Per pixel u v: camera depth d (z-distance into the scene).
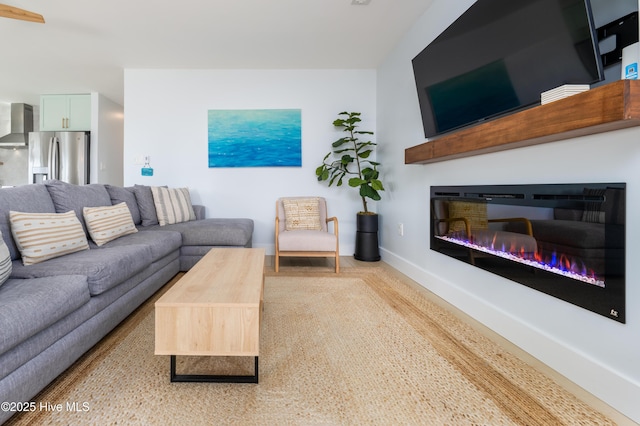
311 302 2.32
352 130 3.79
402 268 3.16
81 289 1.39
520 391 1.29
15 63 3.70
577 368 1.33
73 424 1.08
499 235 1.79
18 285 1.29
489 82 1.76
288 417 1.13
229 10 2.66
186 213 3.48
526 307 1.62
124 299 1.85
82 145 4.59
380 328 1.88
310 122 4.04
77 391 1.26
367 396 1.25
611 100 1.00
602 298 1.21
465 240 2.12
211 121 3.95
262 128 3.99
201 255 3.00
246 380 1.34
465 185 2.12
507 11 1.59
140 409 1.16
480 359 1.54
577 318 1.34
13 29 2.94
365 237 3.70
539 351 1.52
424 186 2.71
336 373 1.41
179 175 3.98
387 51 3.48
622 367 1.16
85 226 2.29
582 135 1.29
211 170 4.01
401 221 3.21
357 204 4.13
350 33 3.06
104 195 2.67
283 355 1.56
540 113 1.30
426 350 1.62
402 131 3.16
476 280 2.03
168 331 1.24
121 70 3.93
